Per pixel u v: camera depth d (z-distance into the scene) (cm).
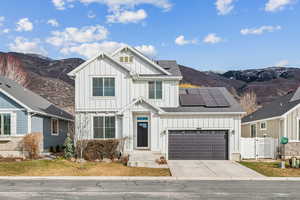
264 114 2645
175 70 2273
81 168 1619
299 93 2414
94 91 2112
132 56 2209
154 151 2038
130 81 2116
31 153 2053
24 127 2112
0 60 5575
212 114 2038
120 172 1555
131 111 2056
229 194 1083
